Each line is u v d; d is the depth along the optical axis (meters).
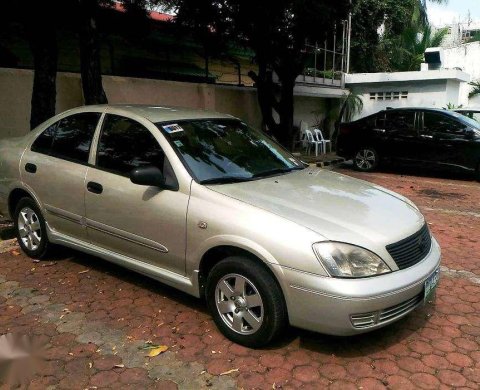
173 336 3.48
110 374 3.05
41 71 6.92
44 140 4.75
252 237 3.14
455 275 4.70
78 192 4.22
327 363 3.16
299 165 4.54
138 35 11.30
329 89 15.45
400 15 22.53
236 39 10.70
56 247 4.90
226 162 3.94
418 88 16.19
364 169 11.43
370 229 3.19
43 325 3.65
